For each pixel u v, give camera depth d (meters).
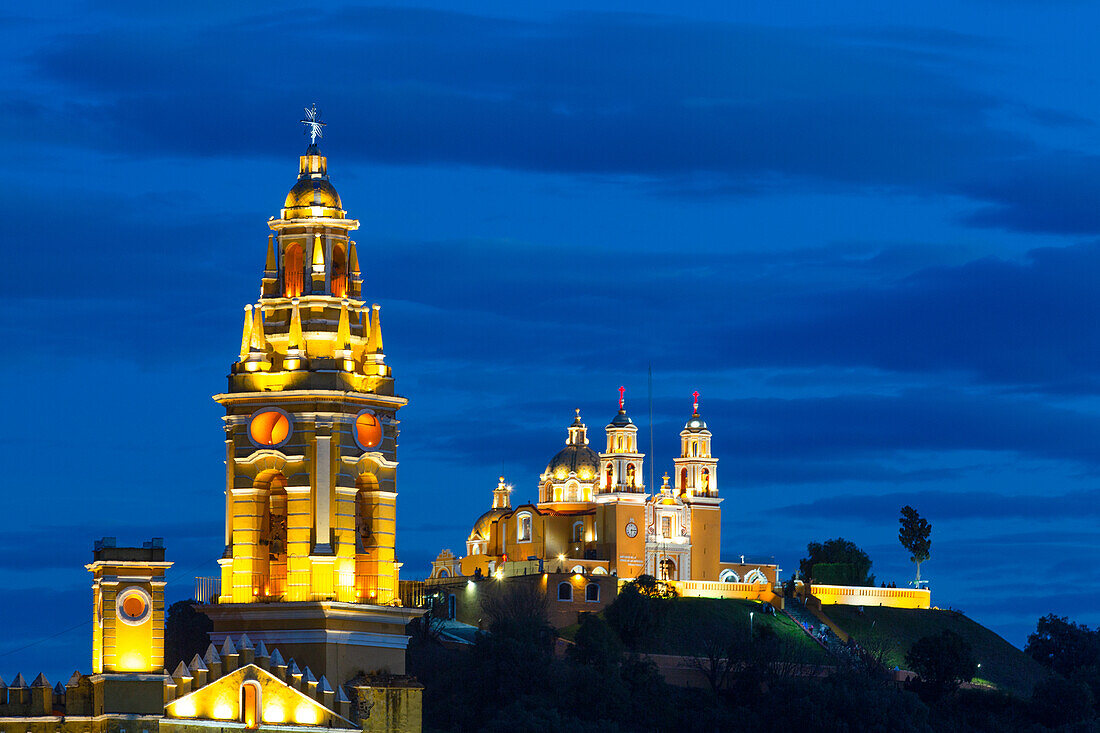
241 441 112.88
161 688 98.94
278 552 112.88
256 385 112.94
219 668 101.50
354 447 112.69
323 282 114.06
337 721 104.88
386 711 109.56
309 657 110.44
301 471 111.62
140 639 99.50
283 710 103.12
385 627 112.69
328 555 110.88
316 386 112.06
